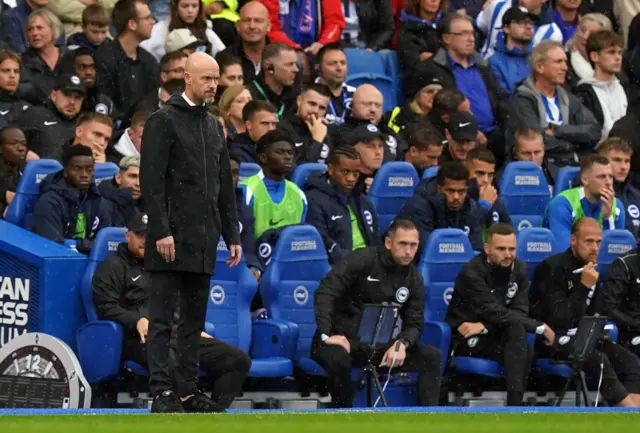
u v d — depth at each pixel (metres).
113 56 45.38
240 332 37.00
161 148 27.88
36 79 44.50
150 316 28.47
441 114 45.94
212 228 28.41
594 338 37.66
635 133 48.28
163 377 28.34
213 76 28.17
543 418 25.28
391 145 45.41
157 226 27.83
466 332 38.41
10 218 38.06
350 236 40.09
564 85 49.16
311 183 40.38
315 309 36.59
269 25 49.84
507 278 38.72
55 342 33.34
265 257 38.62
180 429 24.92
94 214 37.91
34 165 38.34
